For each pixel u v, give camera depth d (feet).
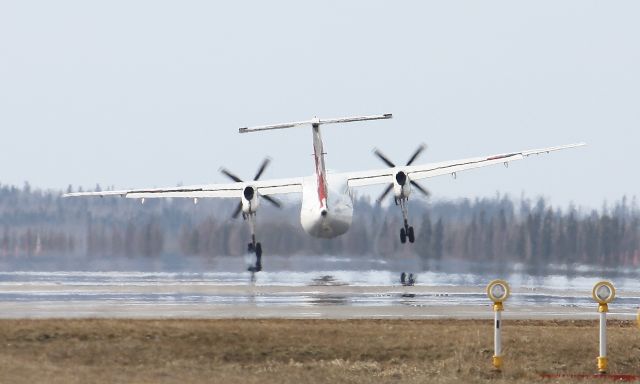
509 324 513.04
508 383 403.13
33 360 416.05
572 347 447.01
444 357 438.40
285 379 399.85
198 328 461.37
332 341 451.53
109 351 430.61
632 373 424.46
